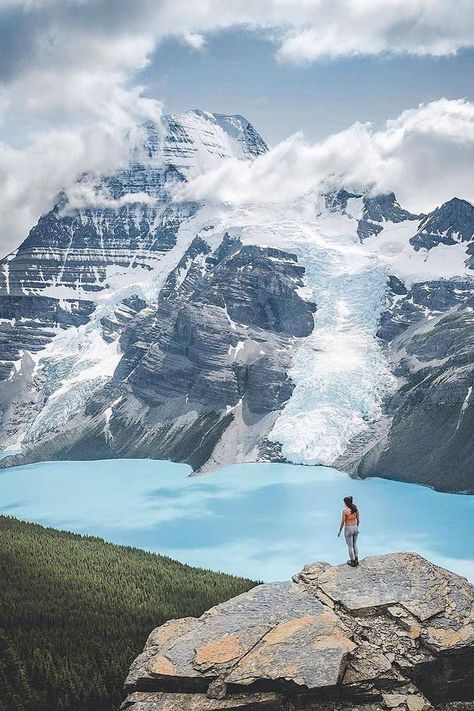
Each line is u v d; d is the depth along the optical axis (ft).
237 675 195.00
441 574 225.56
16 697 409.28
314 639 202.59
